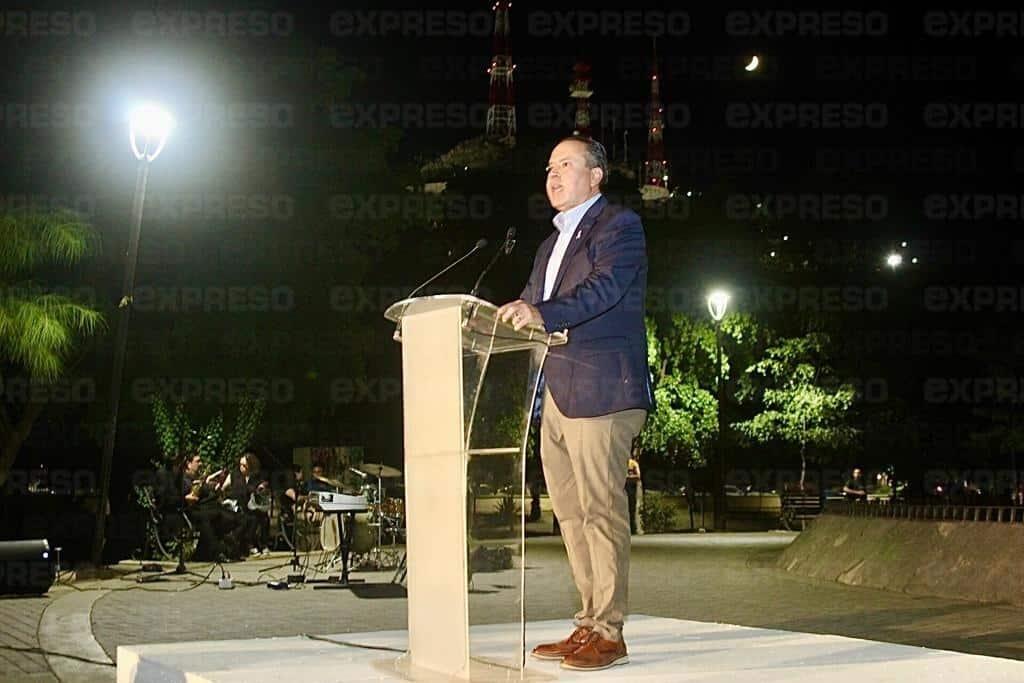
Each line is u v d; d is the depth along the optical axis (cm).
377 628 917
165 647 546
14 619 1019
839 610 967
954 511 1141
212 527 1656
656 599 1084
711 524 2650
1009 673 436
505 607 419
